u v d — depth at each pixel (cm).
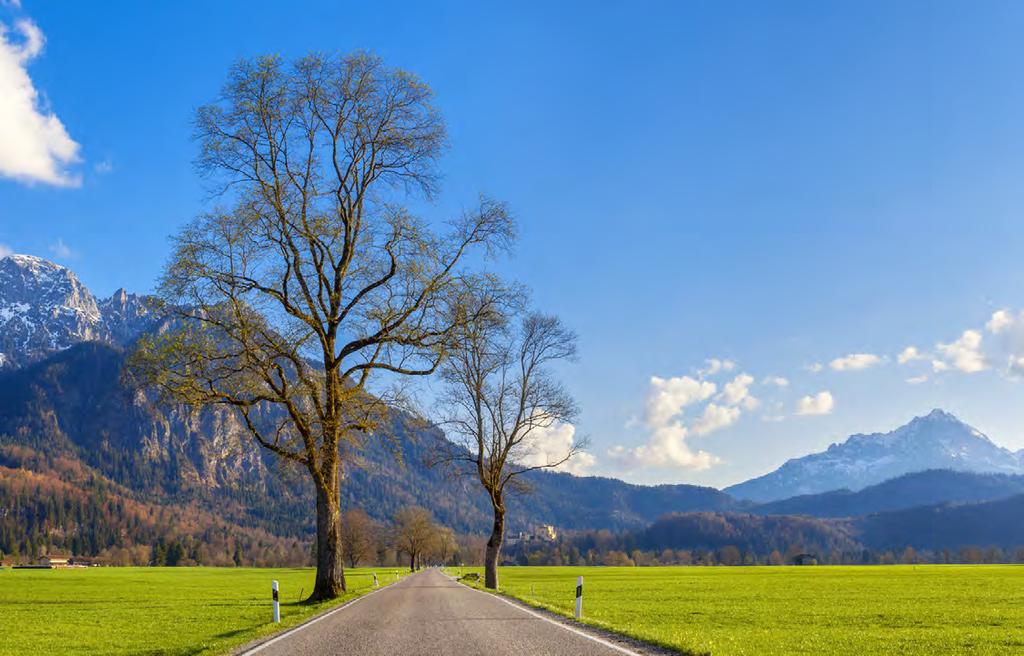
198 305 2886
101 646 1980
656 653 1525
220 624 2555
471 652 1528
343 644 1688
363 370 3200
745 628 2509
